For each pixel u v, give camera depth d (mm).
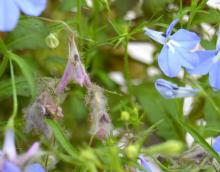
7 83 246
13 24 203
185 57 237
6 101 277
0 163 200
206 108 270
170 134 268
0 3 204
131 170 226
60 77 245
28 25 249
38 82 232
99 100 228
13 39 252
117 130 248
